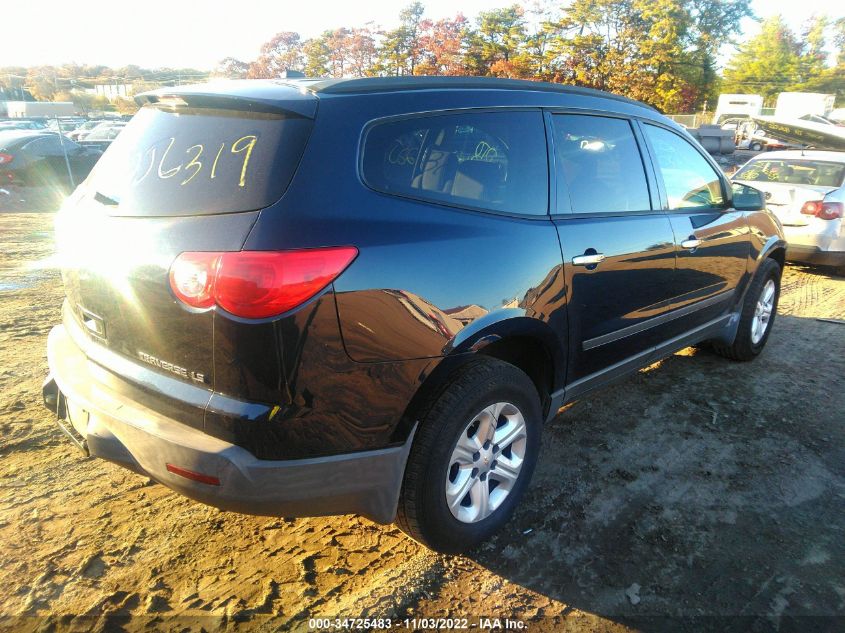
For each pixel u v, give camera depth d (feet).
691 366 15.52
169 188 7.20
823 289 24.08
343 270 6.68
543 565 8.46
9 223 35.63
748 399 13.65
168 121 8.03
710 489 10.28
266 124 7.09
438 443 7.64
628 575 8.31
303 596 7.77
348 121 7.27
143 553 8.43
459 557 8.59
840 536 9.18
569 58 169.89
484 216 8.32
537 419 9.14
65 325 9.07
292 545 8.72
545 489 10.19
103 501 9.52
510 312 8.32
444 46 202.49
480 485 8.47
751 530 9.27
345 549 8.68
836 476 10.77
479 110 8.70
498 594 7.93
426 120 8.03
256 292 6.27
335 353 6.74
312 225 6.59
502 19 185.78
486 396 8.03
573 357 9.80
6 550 8.38
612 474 10.66
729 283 13.87
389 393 7.22
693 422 12.57
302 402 6.64
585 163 10.24
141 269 6.93
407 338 7.25
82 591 7.73
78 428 8.05
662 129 12.32
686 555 8.71
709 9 178.09
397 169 7.56
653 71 167.94
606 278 10.02
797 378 14.87
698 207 12.96
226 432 6.60
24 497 9.53
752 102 119.14
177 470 6.76
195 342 6.63
